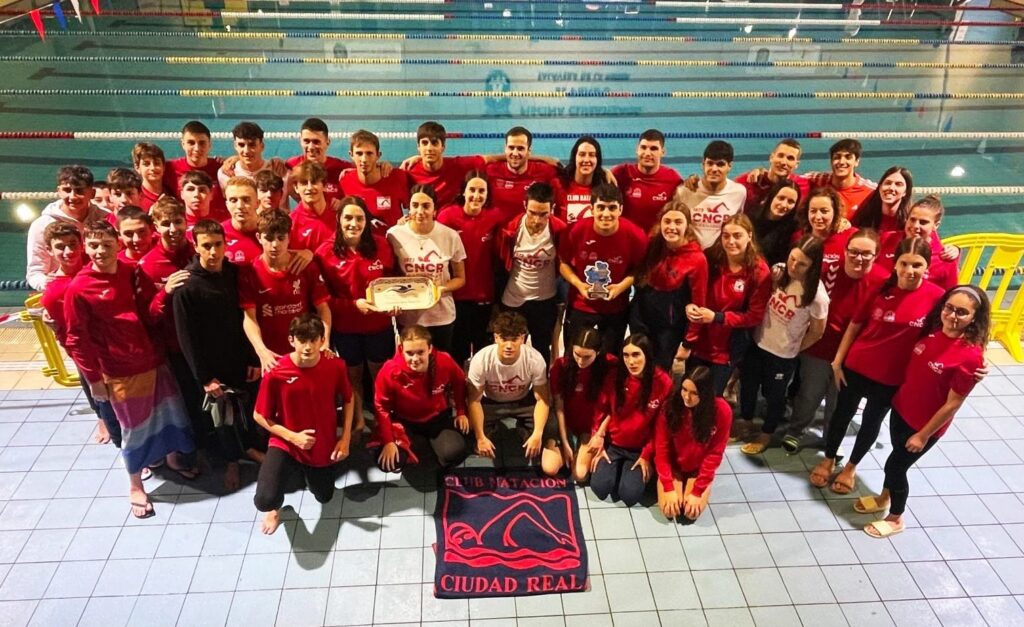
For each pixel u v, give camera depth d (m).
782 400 3.39
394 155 7.22
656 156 3.71
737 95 8.89
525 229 3.32
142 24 11.23
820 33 11.75
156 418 3.06
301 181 3.25
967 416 3.79
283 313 3.07
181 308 2.75
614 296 3.33
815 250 2.95
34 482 3.29
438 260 3.25
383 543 3.02
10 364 4.08
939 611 2.78
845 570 2.94
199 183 3.21
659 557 2.98
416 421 3.25
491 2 13.07
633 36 11.39
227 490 3.27
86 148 7.09
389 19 11.84
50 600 2.75
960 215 6.29
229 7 12.13
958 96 8.93
